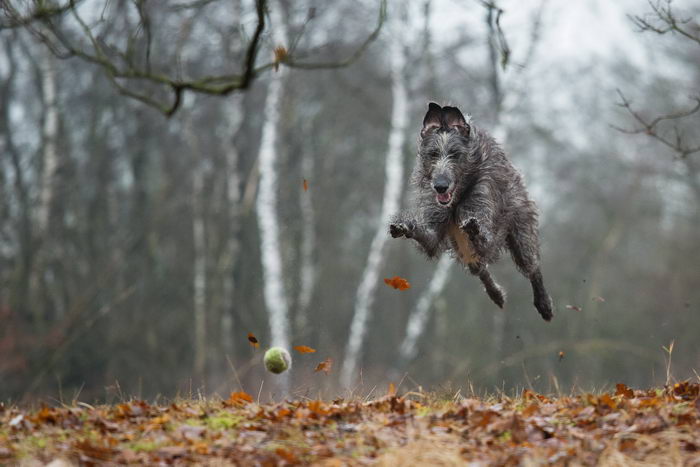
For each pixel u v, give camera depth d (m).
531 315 29.77
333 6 22.64
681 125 26.45
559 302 30.16
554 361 28.61
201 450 5.79
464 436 6.06
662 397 6.97
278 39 18.17
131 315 25.08
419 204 8.23
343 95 25.72
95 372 23.33
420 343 29.70
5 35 22.75
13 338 20.59
